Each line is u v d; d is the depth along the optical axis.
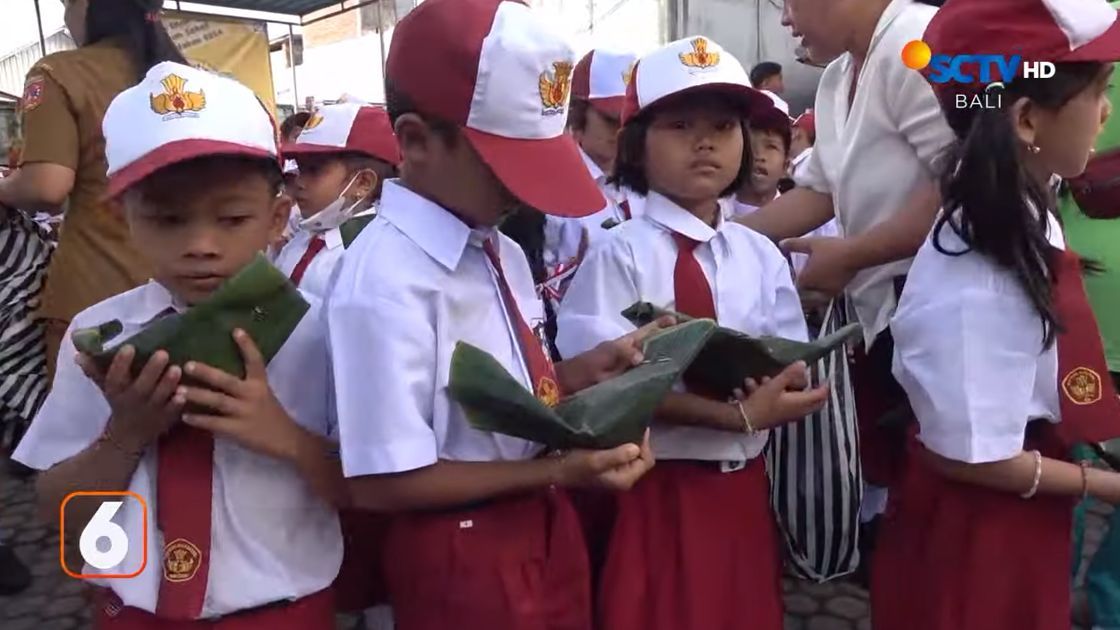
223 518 1.36
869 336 2.12
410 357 1.32
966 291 1.49
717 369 1.72
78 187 2.46
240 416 1.25
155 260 1.29
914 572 1.75
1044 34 1.45
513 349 1.47
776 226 2.29
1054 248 1.52
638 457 1.35
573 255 2.50
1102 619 2.33
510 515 1.45
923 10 1.95
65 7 2.54
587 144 2.82
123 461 1.26
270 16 8.98
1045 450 1.60
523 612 1.43
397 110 1.38
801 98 7.15
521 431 1.29
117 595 1.38
